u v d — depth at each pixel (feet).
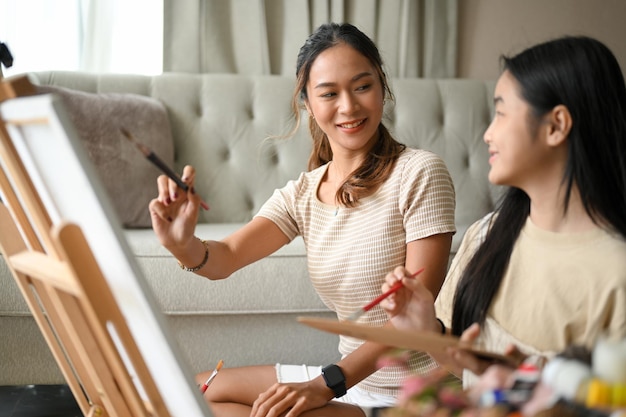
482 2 10.87
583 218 3.38
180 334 7.20
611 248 3.27
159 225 4.39
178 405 2.92
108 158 8.25
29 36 9.60
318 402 4.29
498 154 3.40
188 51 9.83
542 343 3.41
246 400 5.13
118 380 3.28
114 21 9.90
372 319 4.90
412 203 4.73
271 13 10.18
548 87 3.24
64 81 8.98
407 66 10.66
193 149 9.17
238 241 5.15
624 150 3.26
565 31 11.03
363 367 4.46
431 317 3.48
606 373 2.32
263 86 9.46
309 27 10.22
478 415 2.48
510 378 2.58
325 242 5.02
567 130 3.24
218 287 7.05
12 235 3.61
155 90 9.25
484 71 10.98
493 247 3.67
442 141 9.64
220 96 9.32
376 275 4.81
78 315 3.16
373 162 4.91
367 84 4.82
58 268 2.93
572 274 3.34
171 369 2.72
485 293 3.64
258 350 7.24
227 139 9.25
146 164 8.48
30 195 2.94
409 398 2.62
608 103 3.24
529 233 3.56
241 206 9.19
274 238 5.29
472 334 2.97
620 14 11.12
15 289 7.00
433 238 4.70
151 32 10.00
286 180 9.25
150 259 7.00
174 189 4.24
